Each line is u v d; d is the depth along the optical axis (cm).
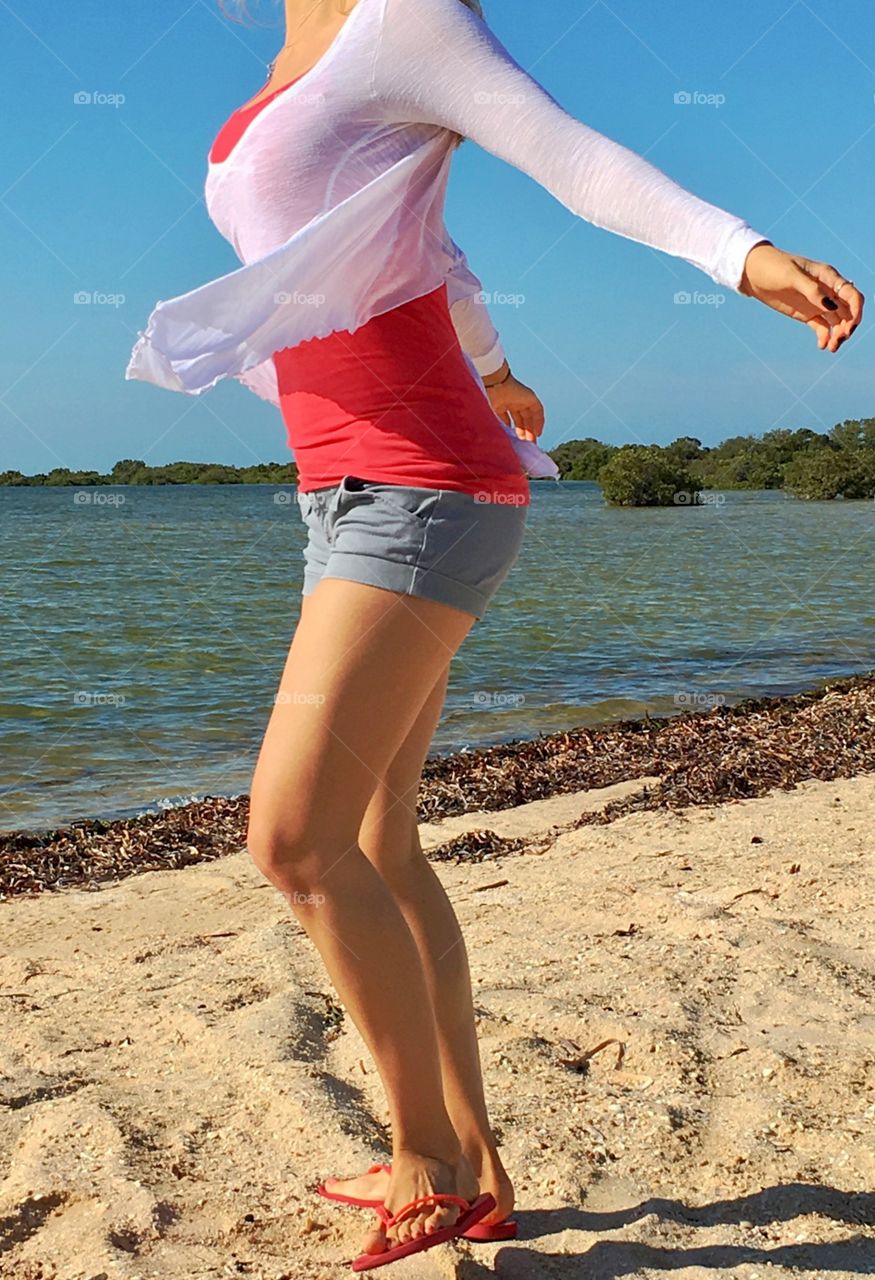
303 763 185
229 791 751
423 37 180
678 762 699
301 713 186
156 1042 323
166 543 3142
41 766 820
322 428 196
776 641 1417
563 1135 254
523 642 1413
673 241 165
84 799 738
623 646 1379
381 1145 257
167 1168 250
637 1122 259
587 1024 306
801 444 5350
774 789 615
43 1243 226
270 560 2628
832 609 1731
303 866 186
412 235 190
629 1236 217
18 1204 237
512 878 474
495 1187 218
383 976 191
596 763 719
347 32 185
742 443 5462
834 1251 211
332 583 191
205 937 435
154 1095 286
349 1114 269
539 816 600
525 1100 271
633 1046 294
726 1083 277
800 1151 246
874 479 5078
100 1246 221
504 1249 216
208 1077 295
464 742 887
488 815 610
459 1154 206
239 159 193
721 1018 310
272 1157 254
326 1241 224
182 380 184
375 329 191
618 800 617
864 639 1430
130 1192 238
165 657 1310
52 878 548
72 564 2553
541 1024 311
